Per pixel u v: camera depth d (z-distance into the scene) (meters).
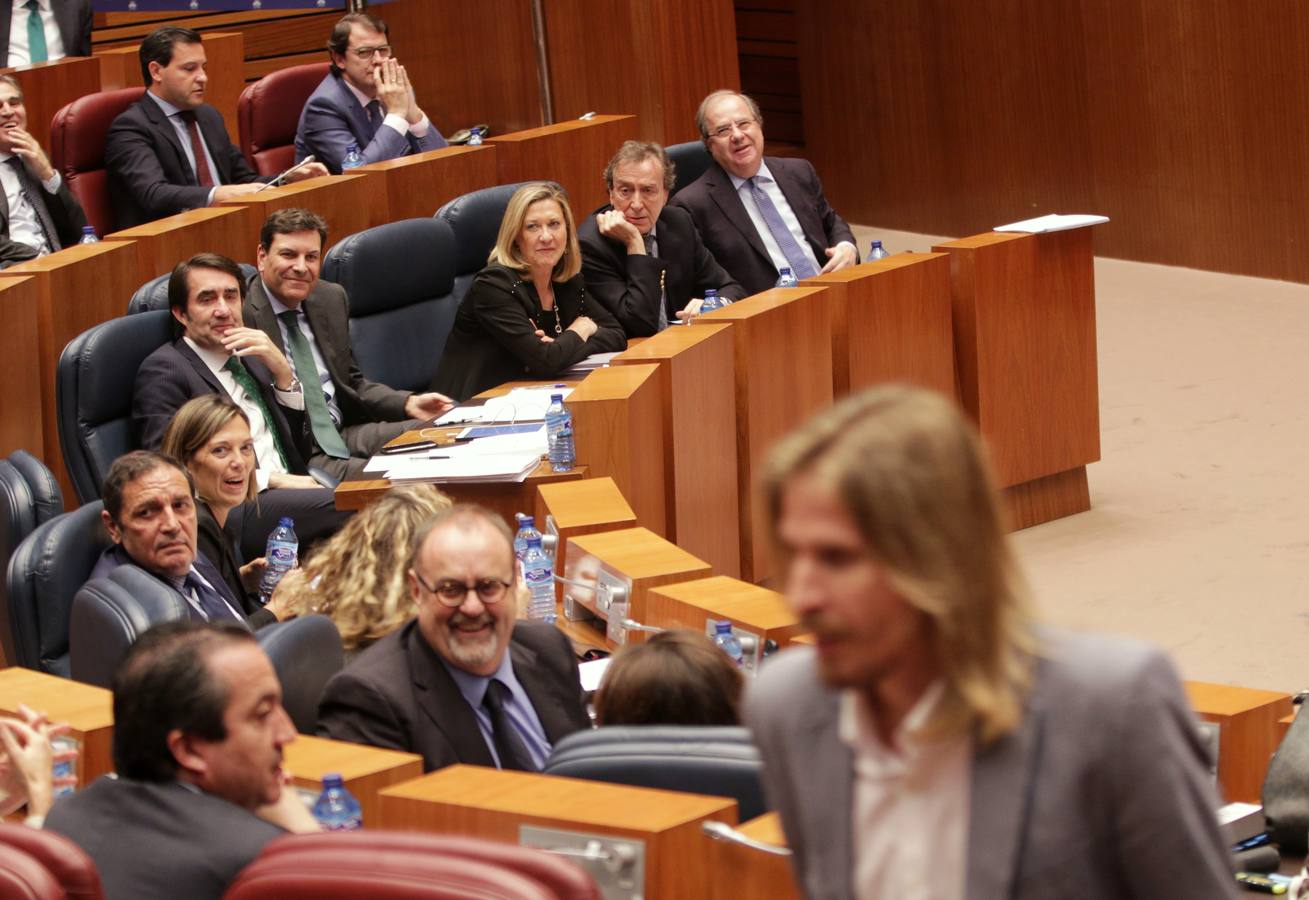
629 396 9.02
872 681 2.40
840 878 2.54
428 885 2.98
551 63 18.52
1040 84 20.38
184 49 14.44
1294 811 5.05
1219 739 5.52
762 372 10.73
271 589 9.09
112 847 4.07
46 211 13.67
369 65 15.11
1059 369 12.30
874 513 2.29
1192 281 18.77
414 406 11.02
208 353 10.06
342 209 13.29
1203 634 10.20
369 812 4.70
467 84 19.27
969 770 2.42
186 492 7.38
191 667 4.15
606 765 4.29
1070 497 12.52
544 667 6.05
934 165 22.03
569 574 7.74
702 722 4.64
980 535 2.34
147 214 14.33
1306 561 11.22
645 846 3.86
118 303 11.28
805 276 12.99
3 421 9.94
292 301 10.88
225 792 4.21
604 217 12.09
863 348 11.47
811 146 23.70
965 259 11.92
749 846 3.85
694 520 10.06
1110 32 19.42
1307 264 18.05
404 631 5.77
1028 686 2.39
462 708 5.62
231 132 18.00
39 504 7.85
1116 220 19.88
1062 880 2.37
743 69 24.64
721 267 12.84
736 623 6.45
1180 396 14.93
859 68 22.70
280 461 10.32
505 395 10.78
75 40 16.69
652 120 17.88
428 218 12.43
